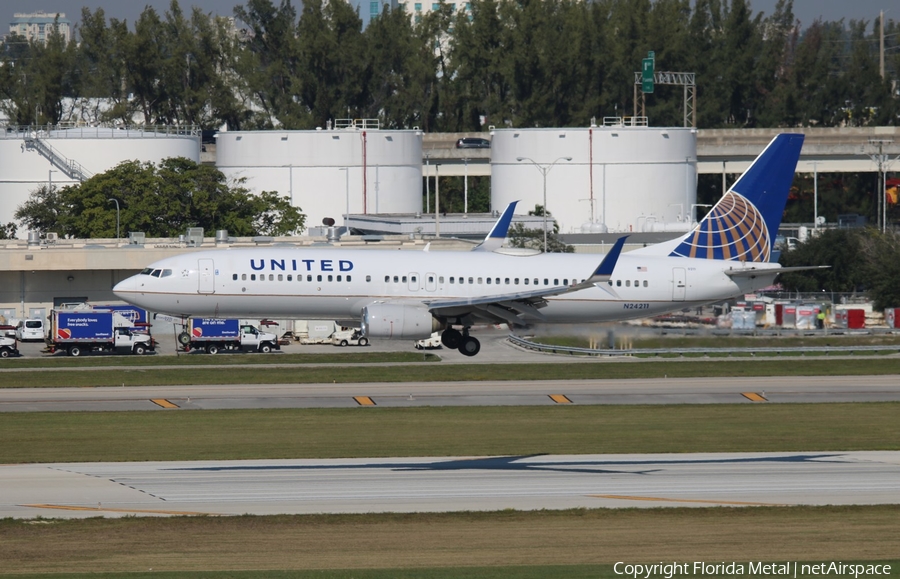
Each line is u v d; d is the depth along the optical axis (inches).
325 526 4879.4
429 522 4955.7
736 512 5162.4
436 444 7003.0
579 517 5068.9
